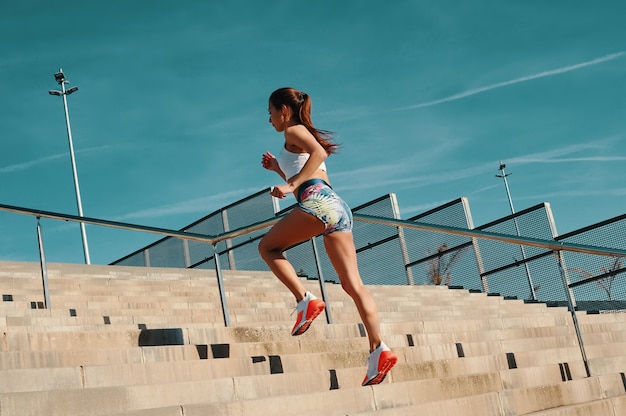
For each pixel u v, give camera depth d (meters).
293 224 3.89
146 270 11.89
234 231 6.04
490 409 4.01
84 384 3.59
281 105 3.96
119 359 4.07
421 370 4.64
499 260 13.91
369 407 3.71
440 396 4.15
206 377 4.03
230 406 3.17
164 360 4.25
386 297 11.39
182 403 3.48
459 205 14.50
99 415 2.84
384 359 3.85
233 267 16.05
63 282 8.48
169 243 17.25
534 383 4.96
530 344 6.42
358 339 5.25
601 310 12.60
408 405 3.90
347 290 3.93
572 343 6.91
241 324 6.48
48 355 3.79
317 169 3.93
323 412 3.50
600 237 12.81
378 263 15.20
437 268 14.54
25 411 2.95
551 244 5.40
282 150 3.97
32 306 6.54
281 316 7.59
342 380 4.28
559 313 12.22
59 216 6.57
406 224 6.04
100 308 7.17
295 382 4.02
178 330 4.75
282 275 3.99
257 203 15.86
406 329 6.22
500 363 5.38
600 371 5.62
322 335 5.49
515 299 13.62
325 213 3.83
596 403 4.32
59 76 21.67
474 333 6.36
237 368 4.19
